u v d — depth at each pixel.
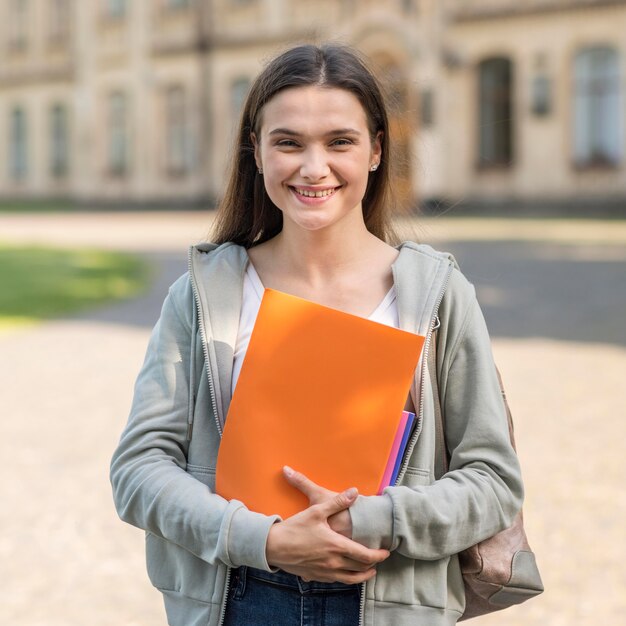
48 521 5.11
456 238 21.72
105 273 16.81
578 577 4.33
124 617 4.04
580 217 28.73
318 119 2.02
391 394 1.97
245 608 2.09
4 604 4.16
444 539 1.96
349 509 1.92
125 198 42.75
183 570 2.10
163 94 41.16
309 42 2.22
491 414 2.10
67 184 45.78
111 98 43.22
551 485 5.50
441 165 31.55
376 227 2.34
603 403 7.35
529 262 16.98
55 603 4.16
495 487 2.04
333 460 1.98
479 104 31.95
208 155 39.62
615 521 4.95
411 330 2.08
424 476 2.06
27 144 46.97
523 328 10.93
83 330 11.19
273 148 2.06
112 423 6.98
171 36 40.41
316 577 1.94
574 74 30.36
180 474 2.05
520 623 3.92
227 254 2.22
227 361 2.12
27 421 7.06
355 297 2.15
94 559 4.64
